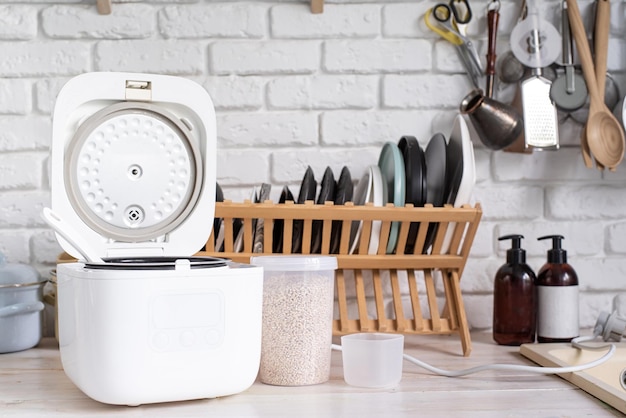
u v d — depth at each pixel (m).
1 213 1.65
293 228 1.46
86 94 1.11
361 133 1.71
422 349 1.45
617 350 1.33
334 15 1.70
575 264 1.75
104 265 0.98
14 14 1.65
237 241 1.43
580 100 1.69
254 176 1.69
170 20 1.67
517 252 1.52
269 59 1.69
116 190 1.14
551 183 1.75
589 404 1.03
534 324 1.51
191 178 1.18
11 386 1.14
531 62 1.66
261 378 1.16
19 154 1.65
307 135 1.70
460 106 1.64
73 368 0.99
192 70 1.68
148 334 0.95
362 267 1.44
